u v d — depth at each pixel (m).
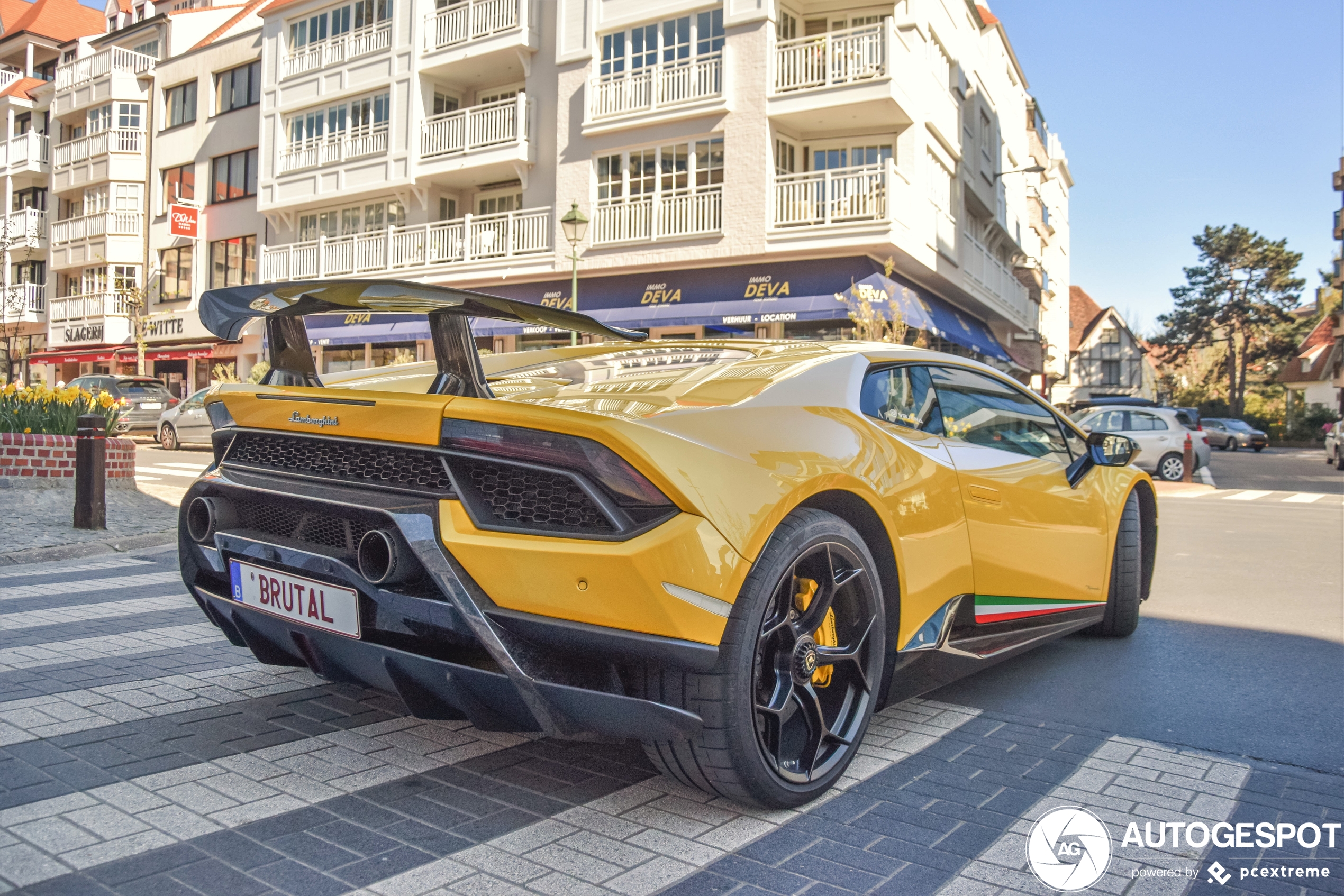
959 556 2.99
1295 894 2.01
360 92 24.84
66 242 35.44
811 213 17.59
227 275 29.84
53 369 37.81
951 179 21.78
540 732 2.20
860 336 16.50
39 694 3.19
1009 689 3.57
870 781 2.57
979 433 3.38
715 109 18.22
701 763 2.18
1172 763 2.78
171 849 2.05
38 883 1.88
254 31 29.14
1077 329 66.56
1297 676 3.80
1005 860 2.12
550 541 2.08
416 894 1.89
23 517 7.56
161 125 32.41
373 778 2.50
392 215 24.94
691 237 18.59
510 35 21.56
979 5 24.78
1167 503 12.89
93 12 44.62
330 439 2.44
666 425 2.21
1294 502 13.29
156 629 4.22
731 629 2.12
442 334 2.38
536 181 21.53
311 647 2.50
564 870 2.01
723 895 1.92
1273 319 59.66
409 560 2.21
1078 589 3.87
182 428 20.17
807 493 2.33
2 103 38.75
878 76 16.91
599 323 2.51
